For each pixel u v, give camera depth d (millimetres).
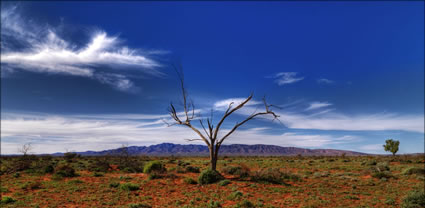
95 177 26891
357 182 23484
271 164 47875
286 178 25234
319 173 29359
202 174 21797
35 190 19047
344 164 47094
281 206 14094
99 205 14172
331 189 19562
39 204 14453
